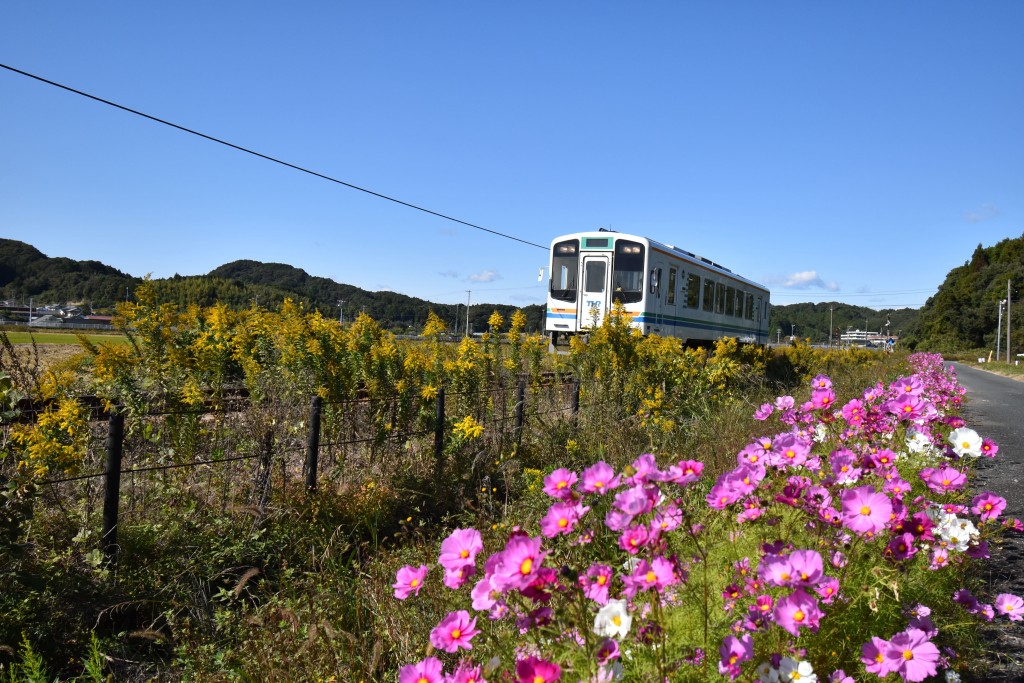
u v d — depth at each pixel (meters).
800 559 1.99
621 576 2.05
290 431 5.81
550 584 1.90
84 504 4.63
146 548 4.32
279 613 3.41
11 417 4.21
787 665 1.96
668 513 2.11
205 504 4.85
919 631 2.08
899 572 2.59
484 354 8.36
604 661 1.84
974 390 20.42
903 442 4.32
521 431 7.22
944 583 3.17
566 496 2.16
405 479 5.78
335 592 3.79
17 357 5.40
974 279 94.50
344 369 6.17
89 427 5.04
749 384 13.74
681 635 2.24
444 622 2.00
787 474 2.91
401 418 6.48
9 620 3.44
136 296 5.49
